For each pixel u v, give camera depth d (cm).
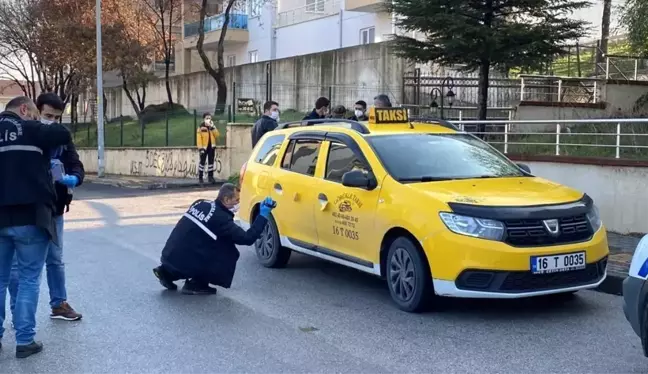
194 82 3438
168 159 2594
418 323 659
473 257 627
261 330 642
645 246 496
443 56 1650
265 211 770
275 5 3553
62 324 664
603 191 1067
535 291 636
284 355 571
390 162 743
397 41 1711
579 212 666
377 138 782
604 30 2348
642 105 1942
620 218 1047
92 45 3114
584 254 652
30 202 551
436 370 534
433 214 654
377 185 730
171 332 637
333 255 797
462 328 643
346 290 795
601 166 1067
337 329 643
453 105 2081
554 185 736
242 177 987
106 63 3184
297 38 3419
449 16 1536
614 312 695
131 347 595
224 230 753
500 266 624
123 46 3186
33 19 3266
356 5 2873
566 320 668
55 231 579
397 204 694
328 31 3212
